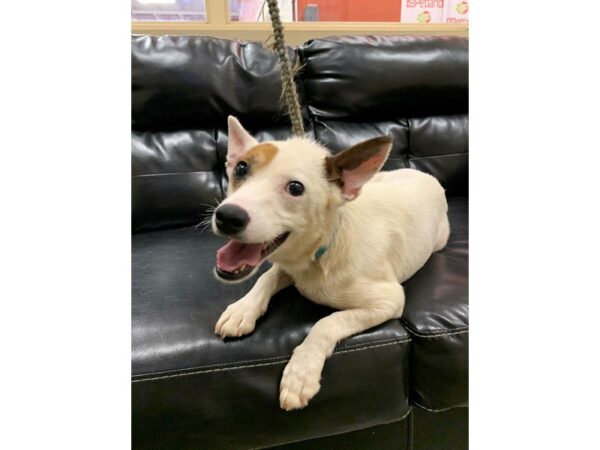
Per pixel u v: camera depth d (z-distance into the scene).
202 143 1.43
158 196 1.36
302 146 0.79
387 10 2.28
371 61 1.51
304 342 0.74
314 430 0.76
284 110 1.46
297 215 0.73
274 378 0.72
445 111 1.70
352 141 1.53
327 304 0.85
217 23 1.87
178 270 1.03
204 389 0.69
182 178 1.38
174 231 1.37
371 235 0.87
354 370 0.75
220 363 0.70
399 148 1.61
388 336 0.79
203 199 1.40
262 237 0.68
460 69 1.59
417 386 0.83
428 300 0.88
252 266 0.72
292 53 1.51
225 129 1.47
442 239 1.18
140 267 1.05
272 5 1.00
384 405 0.79
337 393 0.74
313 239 0.78
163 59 1.33
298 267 0.83
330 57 1.50
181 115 1.39
